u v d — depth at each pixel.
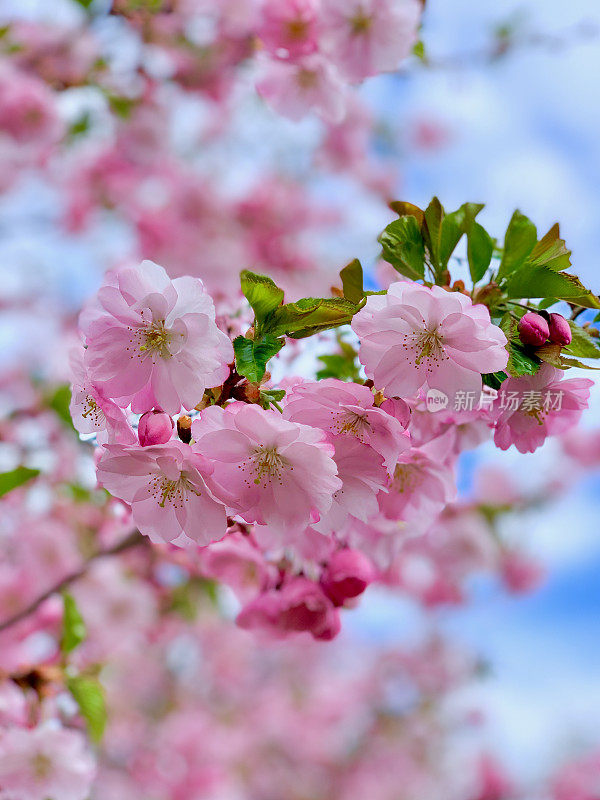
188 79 1.24
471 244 0.51
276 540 0.56
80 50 1.12
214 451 0.47
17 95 1.17
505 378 0.50
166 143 1.47
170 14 1.10
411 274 0.51
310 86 0.73
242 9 1.11
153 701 1.57
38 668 0.66
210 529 0.47
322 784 1.85
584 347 0.50
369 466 0.48
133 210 1.62
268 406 0.48
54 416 0.86
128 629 1.12
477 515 1.20
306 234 1.72
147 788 1.52
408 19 0.68
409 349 0.48
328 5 0.68
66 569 1.05
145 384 0.47
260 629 0.58
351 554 0.57
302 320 0.48
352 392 0.47
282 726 1.84
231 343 0.47
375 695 1.90
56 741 0.65
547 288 0.49
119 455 0.47
